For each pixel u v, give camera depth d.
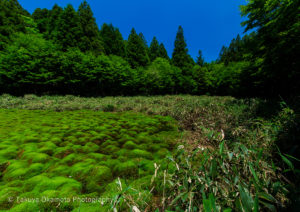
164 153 3.04
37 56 16.62
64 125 5.32
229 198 0.87
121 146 3.56
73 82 18.03
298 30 6.06
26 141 3.55
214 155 1.18
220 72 31.80
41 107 9.55
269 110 4.43
